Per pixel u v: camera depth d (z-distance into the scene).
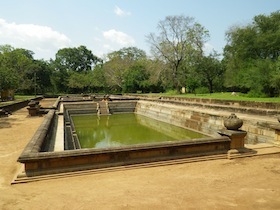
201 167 6.23
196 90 43.25
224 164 6.49
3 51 50.66
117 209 3.85
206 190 4.68
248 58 32.09
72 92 67.81
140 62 61.62
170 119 23.33
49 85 65.12
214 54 45.81
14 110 22.73
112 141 15.55
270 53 31.83
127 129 20.64
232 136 7.24
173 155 6.67
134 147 6.27
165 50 43.56
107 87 66.56
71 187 4.86
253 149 7.78
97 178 5.42
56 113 17.91
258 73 26.61
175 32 43.03
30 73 58.25
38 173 5.35
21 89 55.56
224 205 4.00
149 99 33.94
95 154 5.89
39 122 14.96
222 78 45.56
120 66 61.75
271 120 12.15
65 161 5.66
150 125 22.81
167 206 3.96
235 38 33.94
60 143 8.80
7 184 5.05
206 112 17.58
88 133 18.67
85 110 32.59
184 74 47.03
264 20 31.89
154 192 4.57
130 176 5.55
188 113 20.11
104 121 25.70
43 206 3.95
